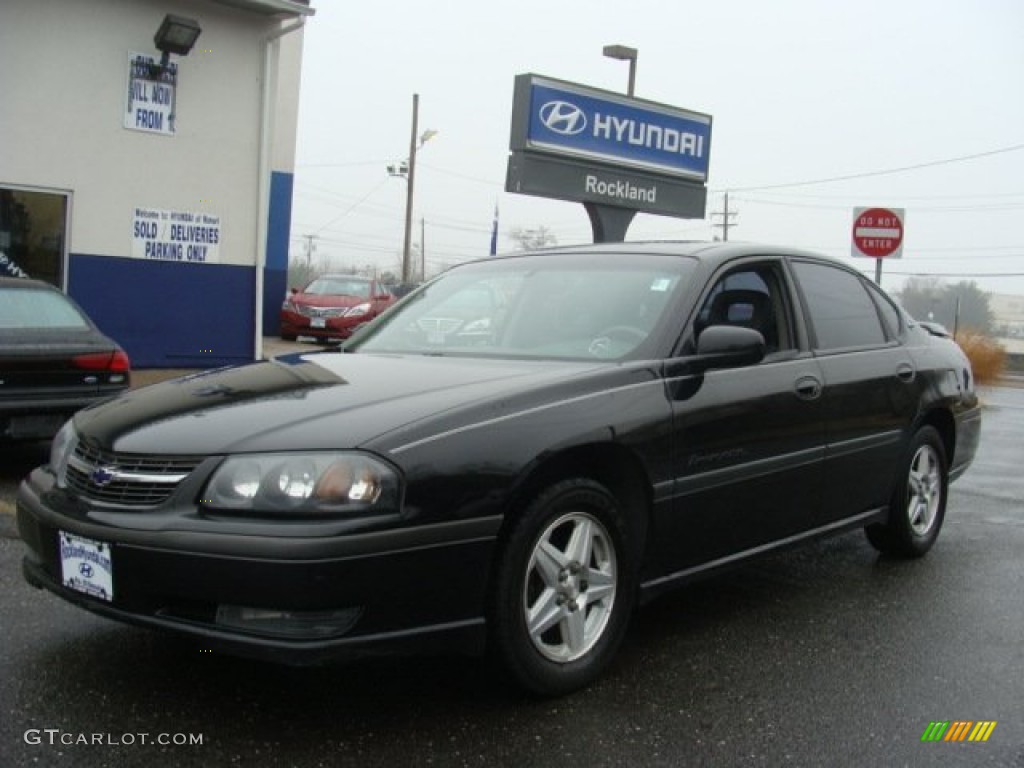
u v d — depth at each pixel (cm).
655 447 380
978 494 791
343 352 471
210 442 322
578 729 333
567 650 359
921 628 447
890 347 539
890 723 346
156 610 318
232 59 1313
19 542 535
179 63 1268
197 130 1295
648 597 392
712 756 318
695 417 397
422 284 542
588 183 1744
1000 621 460
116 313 1258
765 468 430
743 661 401
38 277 1198
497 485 329
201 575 304
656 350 404
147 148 1258
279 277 2150
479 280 499
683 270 443
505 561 334
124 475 329
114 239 1245
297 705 345
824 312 501
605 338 419
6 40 1145
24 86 1162
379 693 356
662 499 384
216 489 311
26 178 1174
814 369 467
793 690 372
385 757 309
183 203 1294
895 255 1377
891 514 544
